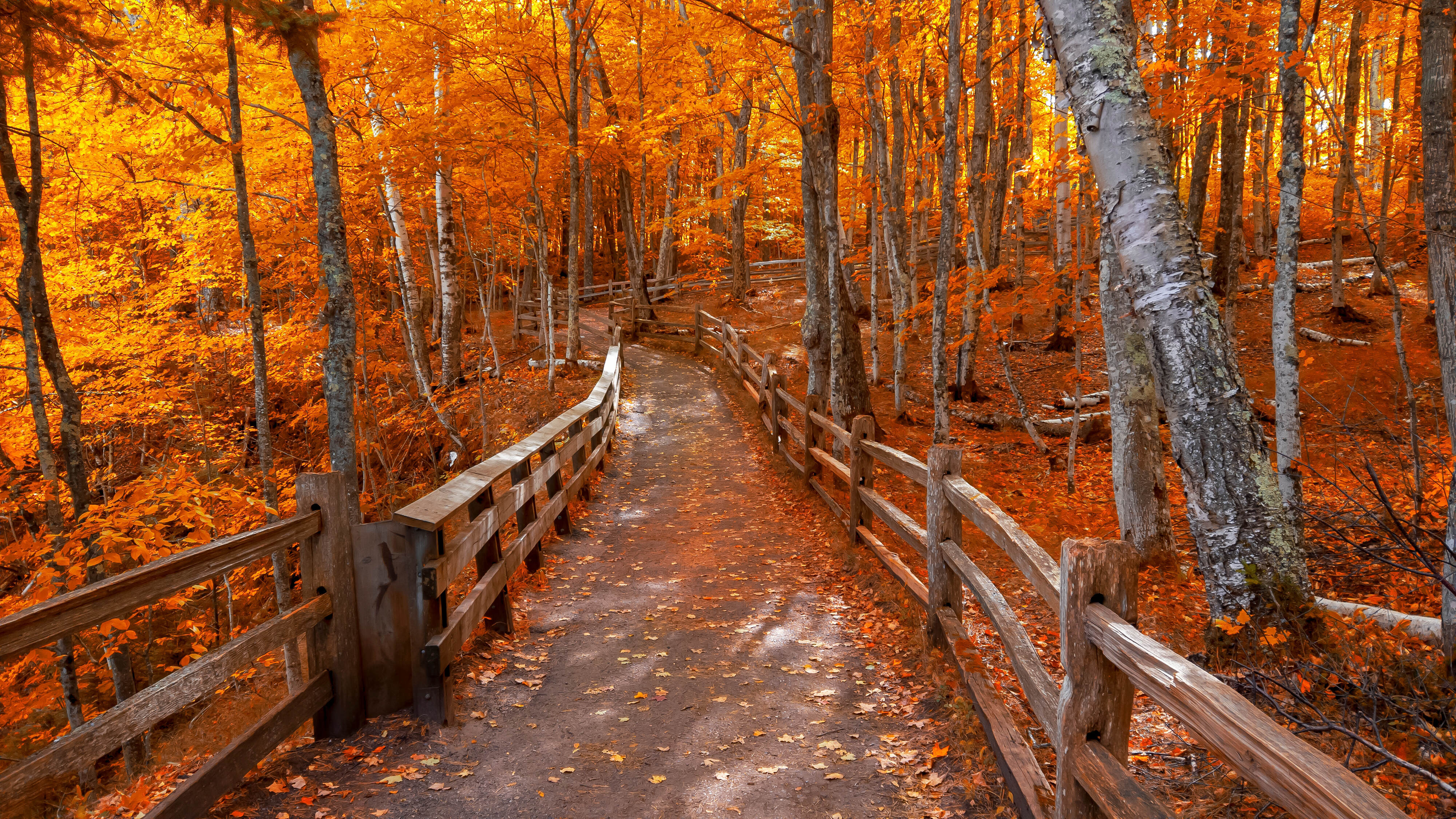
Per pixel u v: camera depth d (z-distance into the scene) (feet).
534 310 100.83
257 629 9.63
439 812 9.77
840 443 24.23
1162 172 13.92
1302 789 4.15
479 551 15.46
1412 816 8.23
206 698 23.62
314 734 11.44
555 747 11.54
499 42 47.96
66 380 21.38
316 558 11.27
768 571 20.86
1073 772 7.30
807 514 26.68
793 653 15.23
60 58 21.42
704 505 29.12
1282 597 13.34
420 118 41.55
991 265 52.47
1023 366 55.21
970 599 18.85
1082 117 14.30
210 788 8.70
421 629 11.88
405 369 64.80
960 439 41.70
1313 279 66.13
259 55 34.12
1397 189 61.52
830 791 10.23
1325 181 71.46
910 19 36.55
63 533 18.11
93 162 33.32
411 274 54.90
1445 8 14.55
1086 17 14.02
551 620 17.34
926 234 64.80
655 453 39.29
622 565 21.80
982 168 33.14
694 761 11.10
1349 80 45.42
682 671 14.40
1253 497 13.73
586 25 54.95
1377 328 53.47
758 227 97.91
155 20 28.91
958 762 10.58
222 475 46.44
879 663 14.52
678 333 77.05
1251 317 58.29
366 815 9.66
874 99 44.01
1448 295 14.48
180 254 45.88
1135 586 7.23
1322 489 27.86
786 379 53.36
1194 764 10.27
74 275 35.40
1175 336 14.02
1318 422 42.06
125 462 51.01
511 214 71.51
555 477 24.16
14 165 20.47
